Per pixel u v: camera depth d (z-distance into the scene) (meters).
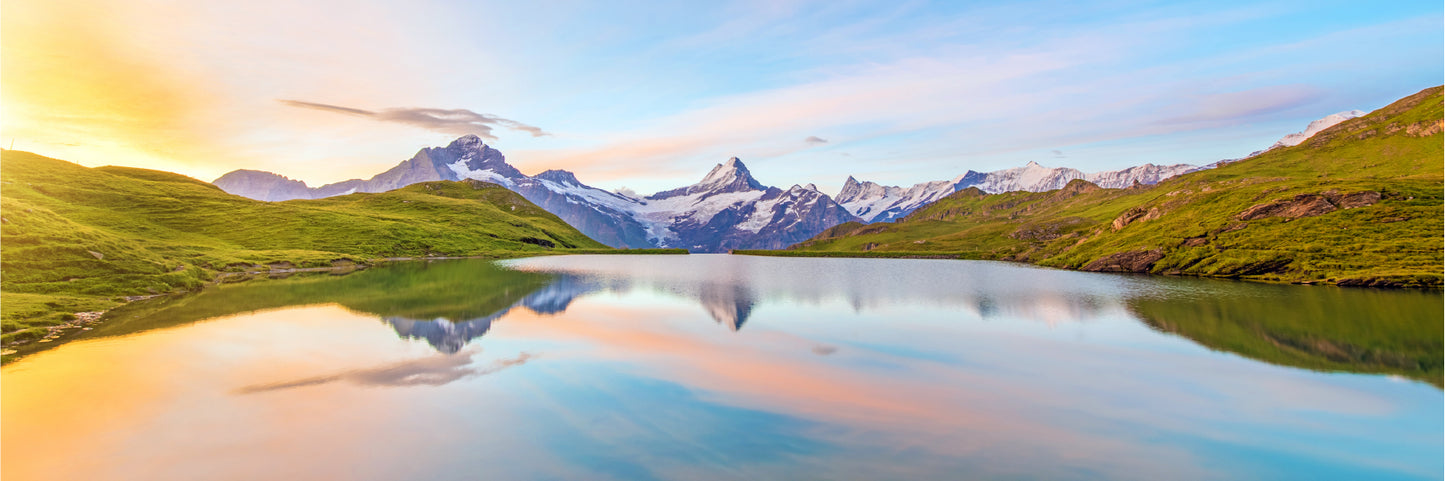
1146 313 57.19
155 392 30.11
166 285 75.62
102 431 24.59
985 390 31.09
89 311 57.19
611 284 95.44
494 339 45.28
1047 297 71.81
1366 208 98.81
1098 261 116.88
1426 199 98.69
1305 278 82.06
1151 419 26.67
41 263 65.50
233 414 26.72
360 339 44.84
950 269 139.00
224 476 20.52
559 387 31.38
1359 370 34.84
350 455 22.27
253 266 124.75
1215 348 41.25
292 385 31.52
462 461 21.80
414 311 60.78
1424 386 31.45
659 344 43.47
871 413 27.28
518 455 22.38
